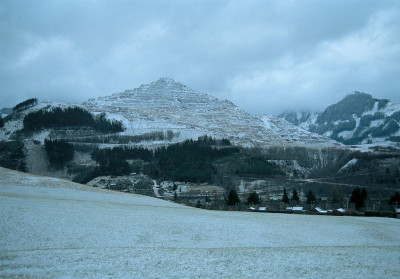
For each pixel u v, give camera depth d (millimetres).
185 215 70500
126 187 181625
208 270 39031
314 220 79250
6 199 64875
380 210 119750
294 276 38688
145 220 60781
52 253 40625
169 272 37875
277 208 122500
